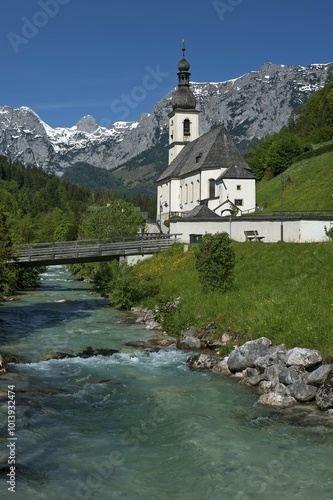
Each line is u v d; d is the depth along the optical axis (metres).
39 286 67.12
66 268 119.19
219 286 35.66
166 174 113.12
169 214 105.44
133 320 37.41
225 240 36.03
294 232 47.47
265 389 20.16
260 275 38.31
